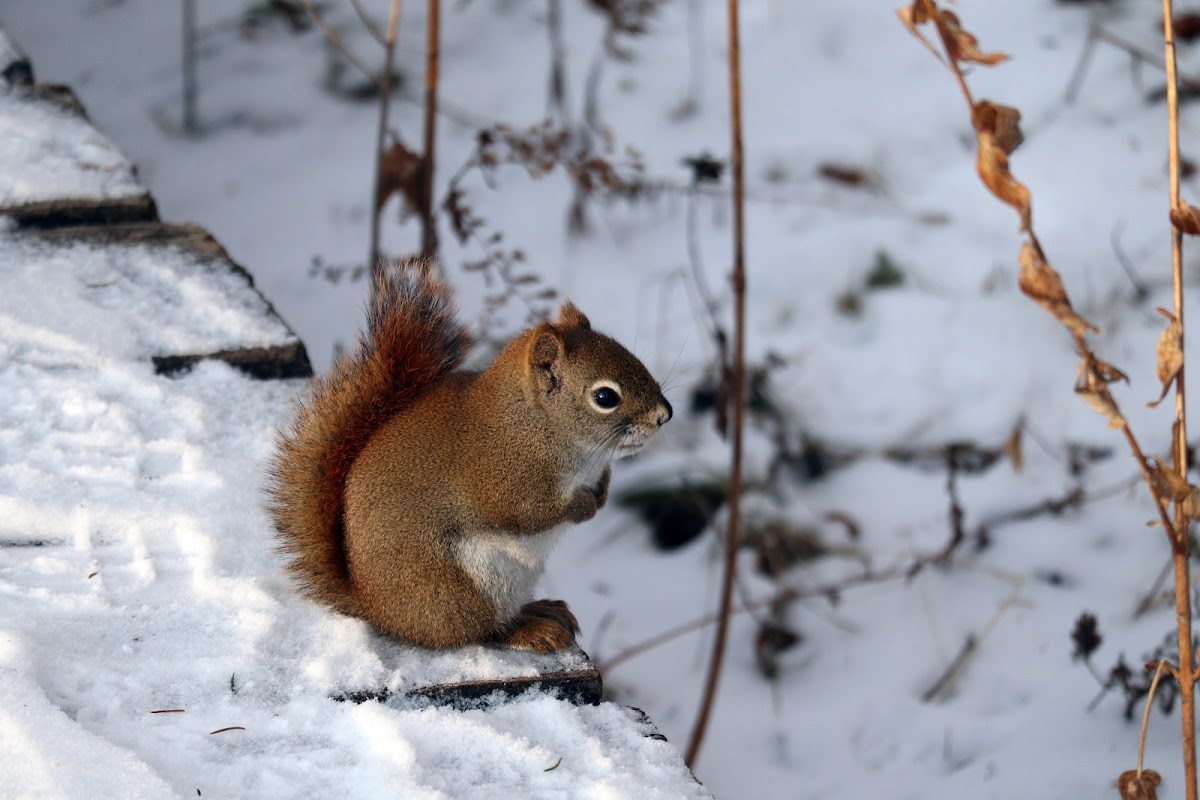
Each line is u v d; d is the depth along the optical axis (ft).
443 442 18.07
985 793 27.43
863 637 32.68
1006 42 49.78
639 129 46.47
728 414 35.42
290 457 18.74
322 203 43.34
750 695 31.30
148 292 24.47
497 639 18.38
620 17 43.68
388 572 17.71
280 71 48.75
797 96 48.57
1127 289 40.81
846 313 41.37
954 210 44.34
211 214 42.45
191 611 17.83
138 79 47.85
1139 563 33.88
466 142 45.88
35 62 48.16
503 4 52.47
